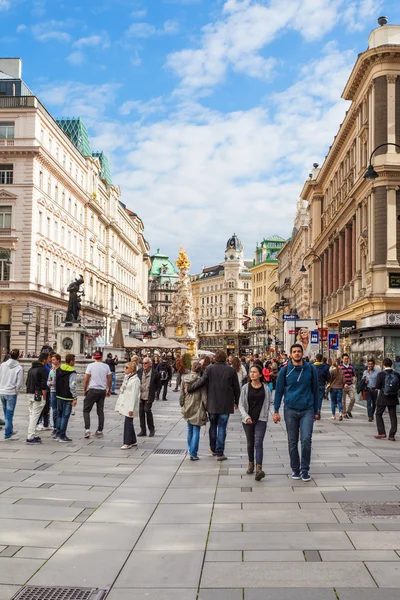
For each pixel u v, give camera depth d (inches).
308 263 2662.4
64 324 1332.4
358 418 809.5
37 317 2161.7
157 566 234.4
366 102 1549.0
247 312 6520.7
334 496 347.3
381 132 1437.0
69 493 353.7
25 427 657.0
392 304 1389.0
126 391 527.2
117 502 333.1
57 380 557.9
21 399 1047.6
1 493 351.9
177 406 992.9
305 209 3218.5
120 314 3644.2
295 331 1636.3
